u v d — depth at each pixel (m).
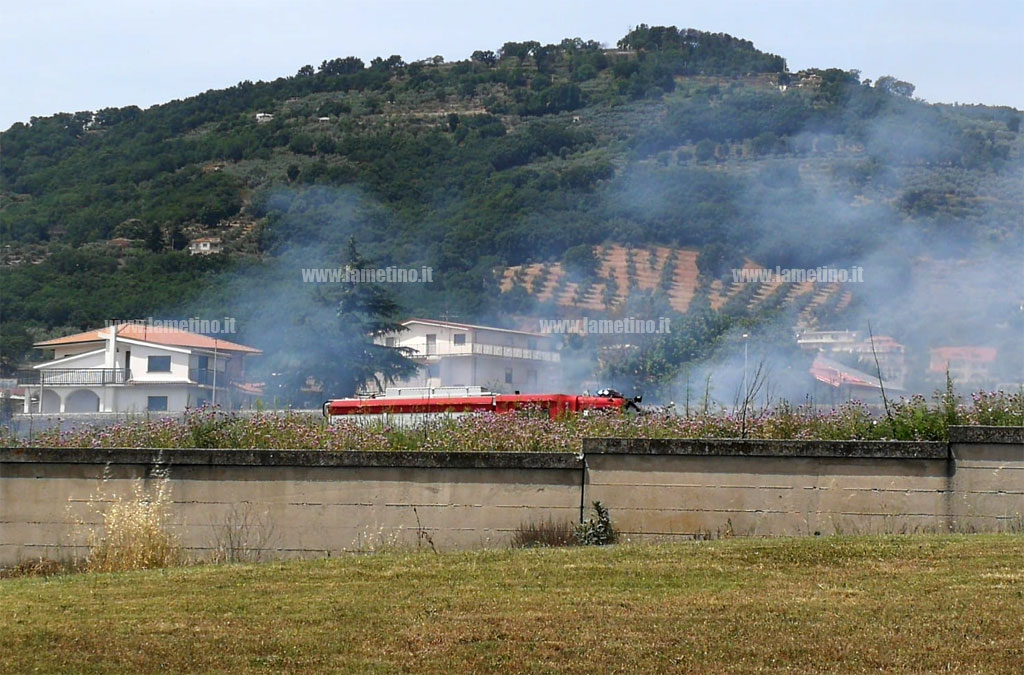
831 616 13.44
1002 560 15.58
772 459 19.17
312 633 13.37
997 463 18.70
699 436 22.14
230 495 20.16
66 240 146.88
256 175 176.62
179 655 12.80
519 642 12.87
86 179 172.38
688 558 16.34
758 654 12.36
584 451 19.48
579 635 13.02
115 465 20.47
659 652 12.49
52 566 19.86
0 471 20.64
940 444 18.81
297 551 19.89
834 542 16.98
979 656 12.12
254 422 23.83
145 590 15.55
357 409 46.22
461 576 15.70
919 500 18.83
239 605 14.56
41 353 103.00
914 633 12.80
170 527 20.16
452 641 12.95
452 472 19.73
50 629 13.67
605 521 19.16
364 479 19.89
